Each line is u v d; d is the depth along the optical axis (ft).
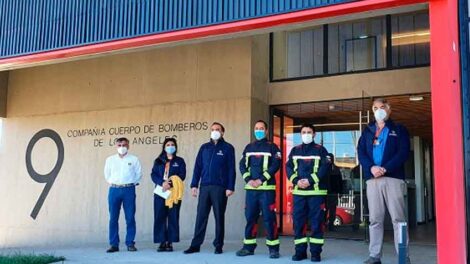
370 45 30.17
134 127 33.94
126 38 23.09
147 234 32.17
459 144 16.35
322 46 31.30
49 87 37.88
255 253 22.65
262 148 21.70
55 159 36.63
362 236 29.07
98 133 35.22
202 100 31.96
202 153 23.32
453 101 16.42
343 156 33.45
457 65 16.67
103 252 24.14
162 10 22.36
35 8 26.30
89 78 36.32
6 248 33.53
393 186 18.39
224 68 31.55
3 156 38.75
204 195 22.94
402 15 29.68
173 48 33.50
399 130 18.93
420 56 28.89
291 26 19.95
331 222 32.30
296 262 20.02
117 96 34.96
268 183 21.36
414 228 38.47
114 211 24.49
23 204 37.24
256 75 31.04
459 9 16.98
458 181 16.12
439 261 16.02
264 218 21.33
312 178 20.21
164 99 33.24
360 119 29.07
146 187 32.73
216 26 20.94
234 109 30.76
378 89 29.14
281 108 32.35
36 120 37.99
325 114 33.65
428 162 48.88
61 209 35.65
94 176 34.83
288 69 32.04
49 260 21.38
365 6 17.88
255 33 20.93
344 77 30.07
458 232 15.87
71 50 24.68
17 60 26.32
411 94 28.48
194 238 23.17
